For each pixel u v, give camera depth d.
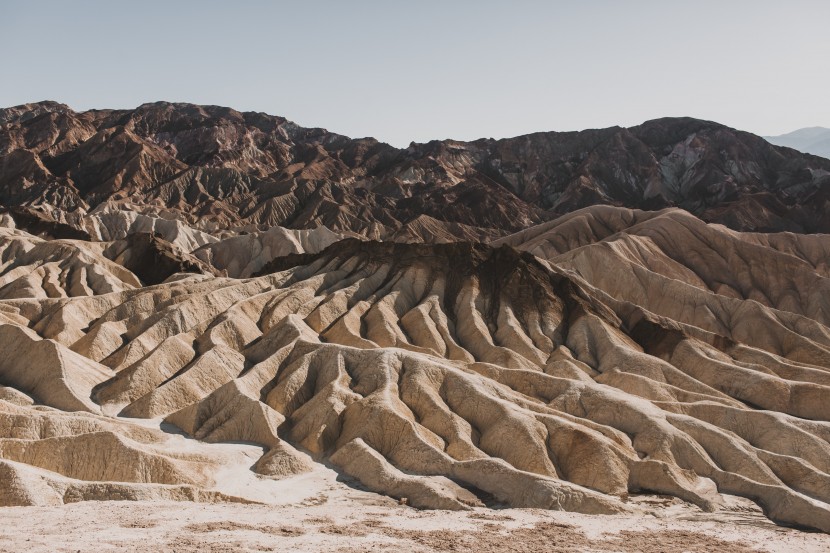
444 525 43.88
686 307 124.88
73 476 50.84
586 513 51.38
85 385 71.38
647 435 63.84
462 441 61.22
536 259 112.38
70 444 52.06
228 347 82.06
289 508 47.91
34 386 70.19
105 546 33.25
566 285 108.81
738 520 51.31
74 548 32.62
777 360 94.69
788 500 53.47
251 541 36.09
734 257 149.38
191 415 65.62
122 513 41.06
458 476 56.25
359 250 114.12
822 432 67.88
